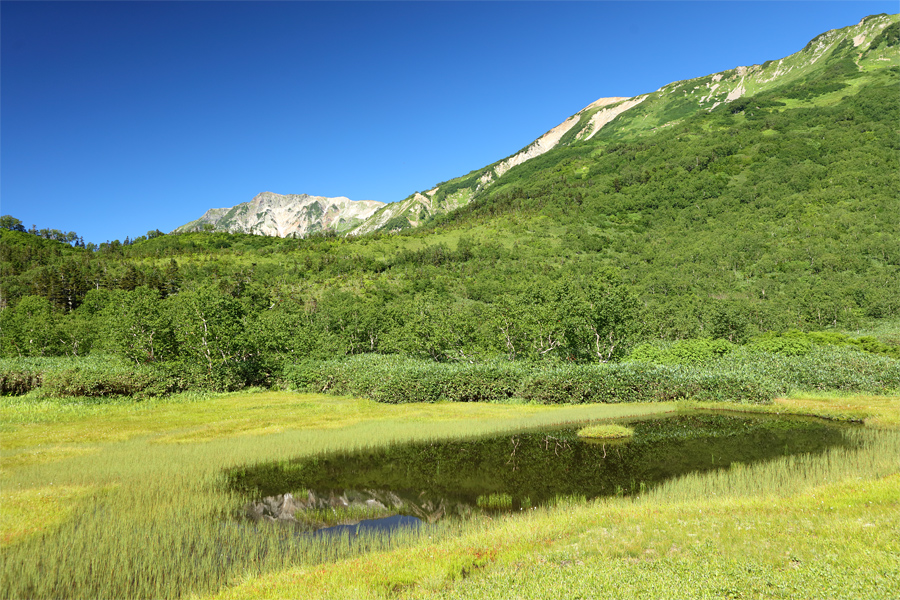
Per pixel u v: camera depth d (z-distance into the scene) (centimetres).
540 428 2958
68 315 11250
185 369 4719
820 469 1764
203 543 1291
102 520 1423
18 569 1102
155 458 2184
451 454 2358
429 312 8306
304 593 952
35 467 2017
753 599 775
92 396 4122
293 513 1582
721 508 1328
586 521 1309
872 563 855
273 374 5234
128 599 990
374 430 2808
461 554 1123
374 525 1477
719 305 10112
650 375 4038
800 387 4269
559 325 5738
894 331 9950
